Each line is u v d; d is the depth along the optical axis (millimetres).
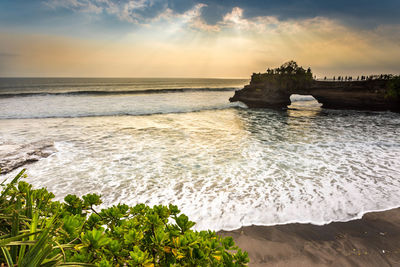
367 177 9945
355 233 6281
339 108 45062
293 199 8062
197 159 12617
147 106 40719
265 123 26312
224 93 75562
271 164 11758
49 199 1818
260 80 51719
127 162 12031
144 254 1264
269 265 5145
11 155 12242
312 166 11414
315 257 5402
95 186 9109
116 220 1854
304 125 24844
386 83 39188
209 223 6672
